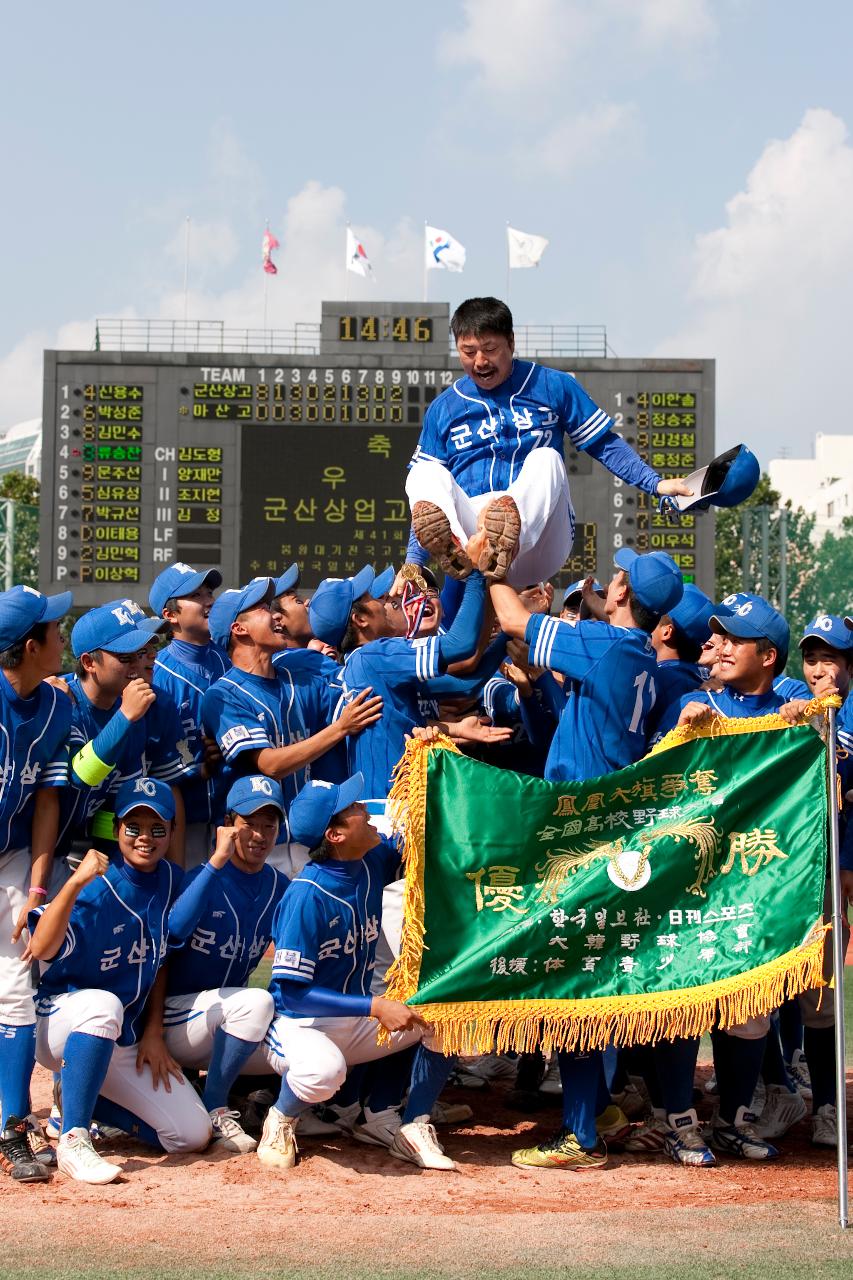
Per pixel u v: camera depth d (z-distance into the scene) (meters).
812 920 5.11
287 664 6.43
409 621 6.50
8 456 97.56
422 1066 5.34
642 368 21.11
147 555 20.89
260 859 5.59
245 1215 4.57
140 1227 4.42
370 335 21.86
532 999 5.11
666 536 20.69
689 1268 3.97
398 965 5.13
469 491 5.96
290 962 5.30
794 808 5.26
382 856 5.65
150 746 6.05
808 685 6.47
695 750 5.31
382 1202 4.76
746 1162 5.45
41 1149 5.24
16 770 5.24
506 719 6.63
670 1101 5.42
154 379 21.06
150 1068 5.33
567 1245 4.21
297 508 20.92
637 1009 5.08
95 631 5.69
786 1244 4.21
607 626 5.41
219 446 21.00
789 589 59.34
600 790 5.28
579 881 5.20
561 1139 5.29
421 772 5.26
